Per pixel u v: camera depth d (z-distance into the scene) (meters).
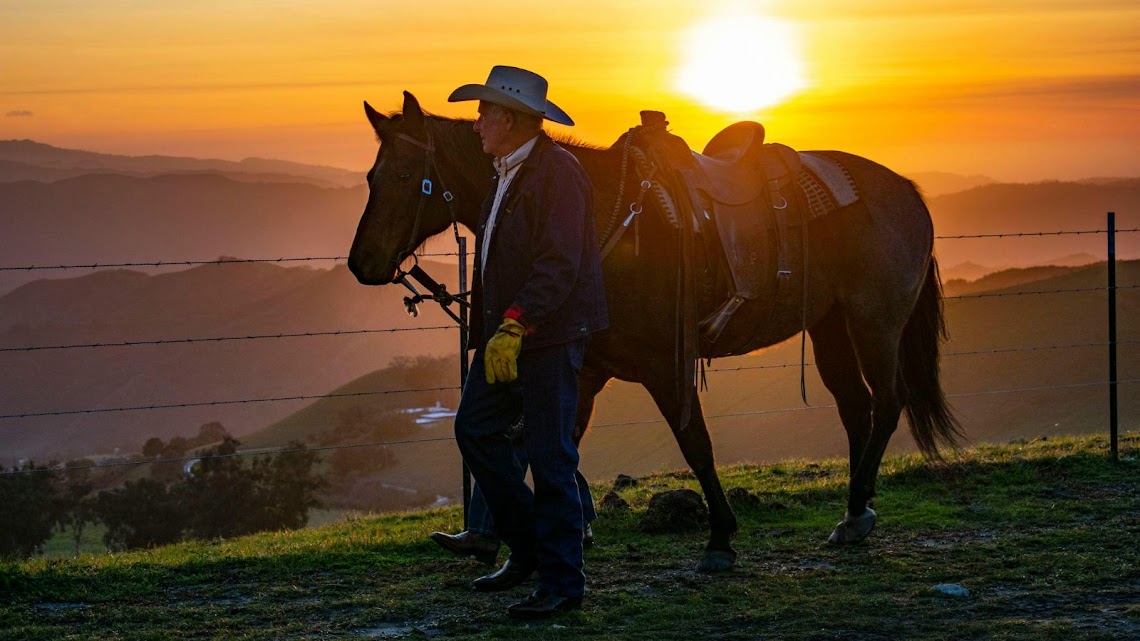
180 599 4.98
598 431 81.94
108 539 56.25
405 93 4.93
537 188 4.23
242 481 56.91
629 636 4.15
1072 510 6.30
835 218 5.59
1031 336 83.12
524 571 4.88
